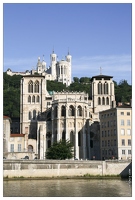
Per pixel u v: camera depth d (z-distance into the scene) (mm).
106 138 176000
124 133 166125
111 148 170750
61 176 133125
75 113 188375
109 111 174375
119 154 164125
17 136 178000
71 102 189500
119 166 138500
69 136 186625
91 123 196500
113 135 169625
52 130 191750
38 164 131250
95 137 194875
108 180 129375
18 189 99500
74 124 187750
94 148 193125
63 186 107500
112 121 171125
